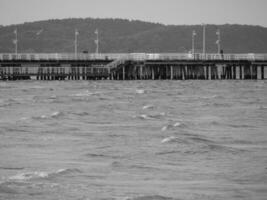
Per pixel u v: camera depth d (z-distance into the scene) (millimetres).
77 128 110562
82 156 88562
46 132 106125
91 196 71312
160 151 91812
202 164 85062
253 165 84438
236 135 105062
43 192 72312
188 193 73000
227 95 175125
